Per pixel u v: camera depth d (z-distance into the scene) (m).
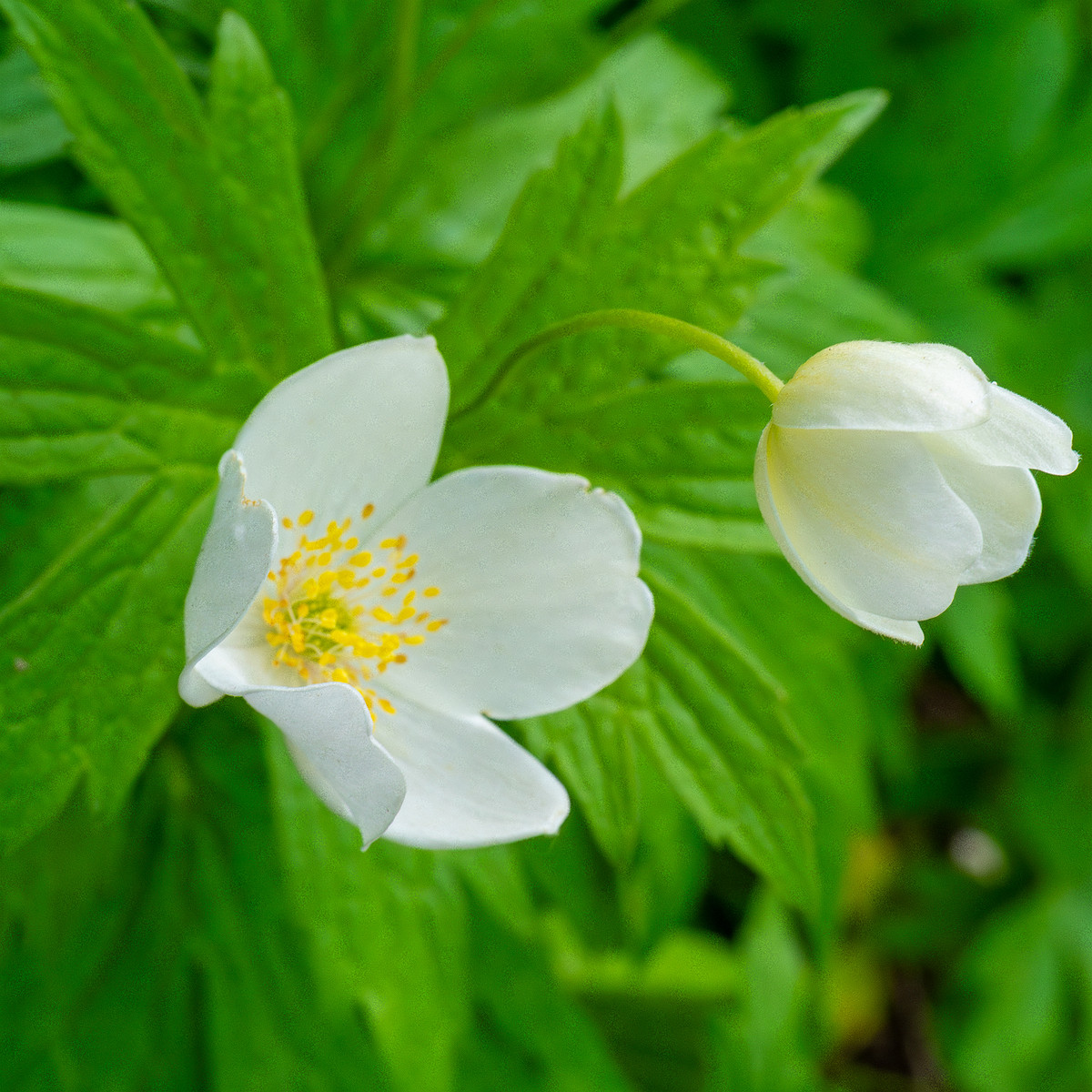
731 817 0.27
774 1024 0.40
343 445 0.25
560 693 0.26
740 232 0.27
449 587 0.26
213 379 0.26
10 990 0.31
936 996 0.52
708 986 0.41
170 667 0.26
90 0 0.26
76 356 0.26
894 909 0.52
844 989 0.51
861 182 0.44
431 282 0.32
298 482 0.26
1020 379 0.44
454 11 0.31
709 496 0.27
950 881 0.52
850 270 0.36
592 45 0.32
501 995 0.33
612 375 0.27
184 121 0.26
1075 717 0.50
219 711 0.32
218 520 0.24
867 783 0.33
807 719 0.33
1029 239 0.43
